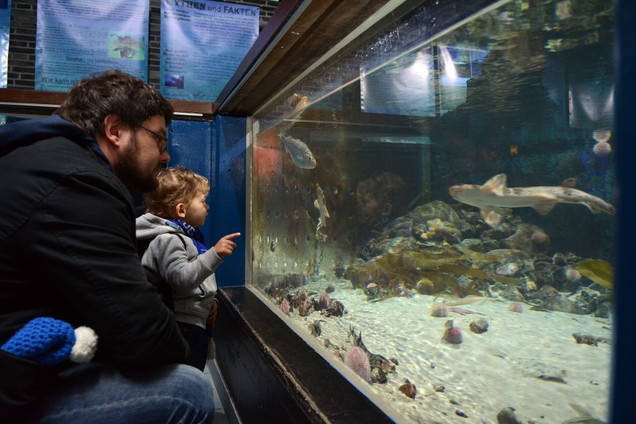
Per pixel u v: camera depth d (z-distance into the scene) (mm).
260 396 1835
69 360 1025
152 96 1226
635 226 480
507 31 867
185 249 1681
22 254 898
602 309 746
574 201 746
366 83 1592
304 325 2244
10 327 897
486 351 979
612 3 651
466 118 1016
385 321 1385
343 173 1829
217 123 3744
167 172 1925
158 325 1028
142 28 5352
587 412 759
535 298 853
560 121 757
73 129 1039
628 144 486
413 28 1250
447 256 1119
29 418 964
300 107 2441
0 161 956
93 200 953
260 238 3469
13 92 3213
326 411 1250
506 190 893
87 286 916
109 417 1028
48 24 5145
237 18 5578
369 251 1605
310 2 1426
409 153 1306
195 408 1125
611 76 662
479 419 979
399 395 1237
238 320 2428
